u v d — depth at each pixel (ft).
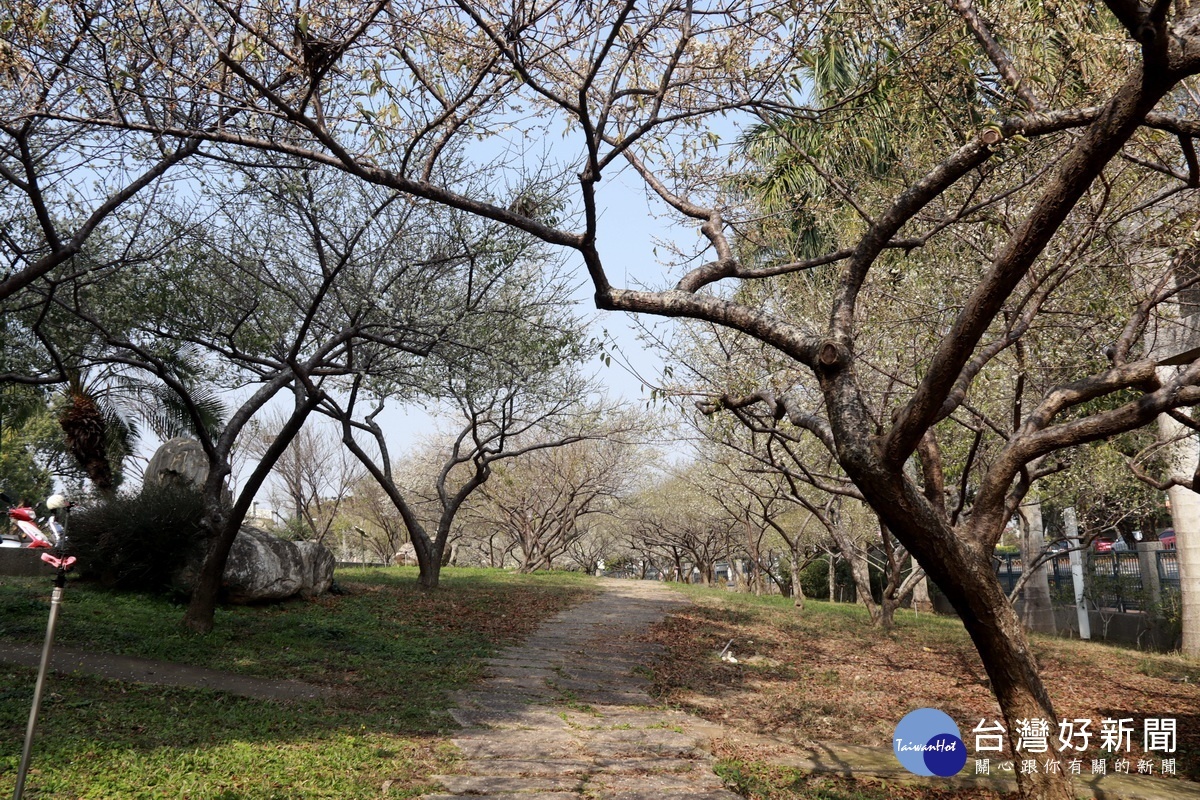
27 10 22.16
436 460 114.83
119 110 22.21
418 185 20.51
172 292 35.73
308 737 24.03
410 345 38.68
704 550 124.36
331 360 41.65
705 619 59.57
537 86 20.52
